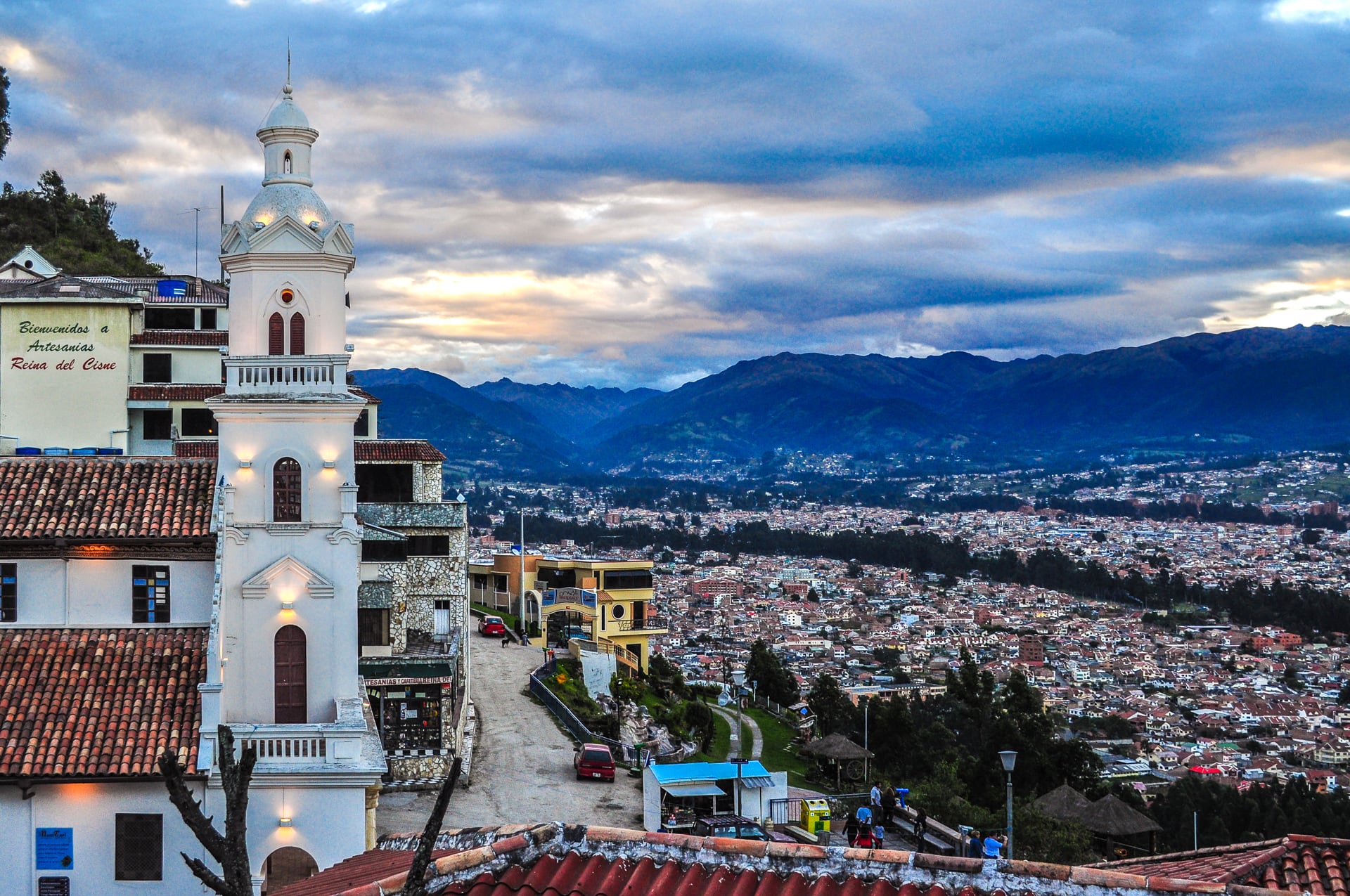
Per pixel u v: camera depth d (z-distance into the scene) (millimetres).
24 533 36250
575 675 75750
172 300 70250
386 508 59875
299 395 37938
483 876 15492
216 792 33750
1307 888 21094
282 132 40062
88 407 63312
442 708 51438
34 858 33500
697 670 160500
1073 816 49969
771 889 15086
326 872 21719
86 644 36469
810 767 70000
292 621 37812
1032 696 90000
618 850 15883
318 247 38812
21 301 62969
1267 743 151750
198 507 38094
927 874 14992
